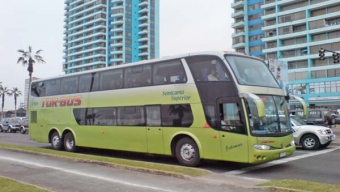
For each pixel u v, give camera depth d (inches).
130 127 510.9
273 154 390.6
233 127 396.2
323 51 1085.1
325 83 2689.5
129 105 516.7
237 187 308.7
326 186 287.1
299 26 2908.5
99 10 4761.3
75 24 5162.4
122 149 522.3
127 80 527.2
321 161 476.1
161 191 297.7
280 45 2972.4
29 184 308.2
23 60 1803.6
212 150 414.0
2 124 1534.2
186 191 297.7
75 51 5083.7
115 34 4586.6
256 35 3243.1
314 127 631.8
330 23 2736.2
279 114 419.5
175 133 450.0
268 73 449.7
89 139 582.6
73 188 312.5
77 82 621.9
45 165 446.3
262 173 391.2
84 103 599.5
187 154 438.9
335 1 2647.6
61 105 649.6
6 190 278.4
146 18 4662.9
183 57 456.4
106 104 556.1
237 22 3425.2
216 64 421.1
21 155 549.6
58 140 647.8
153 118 480.4
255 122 387.2
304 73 2822.3
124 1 4559.5
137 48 4650.6
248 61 435.5
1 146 656.4
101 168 418.0
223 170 414.3
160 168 389.7
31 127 720.3
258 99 373.7
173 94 459.5
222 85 410.6
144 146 490.3
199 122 426.9
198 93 432.5
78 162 465.7
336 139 773.9
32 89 732.7
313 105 2748.5
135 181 340.8
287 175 377.7
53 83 677.9
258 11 3245.6
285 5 2992.1
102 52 4653.1
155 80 486.3
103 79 569.6
